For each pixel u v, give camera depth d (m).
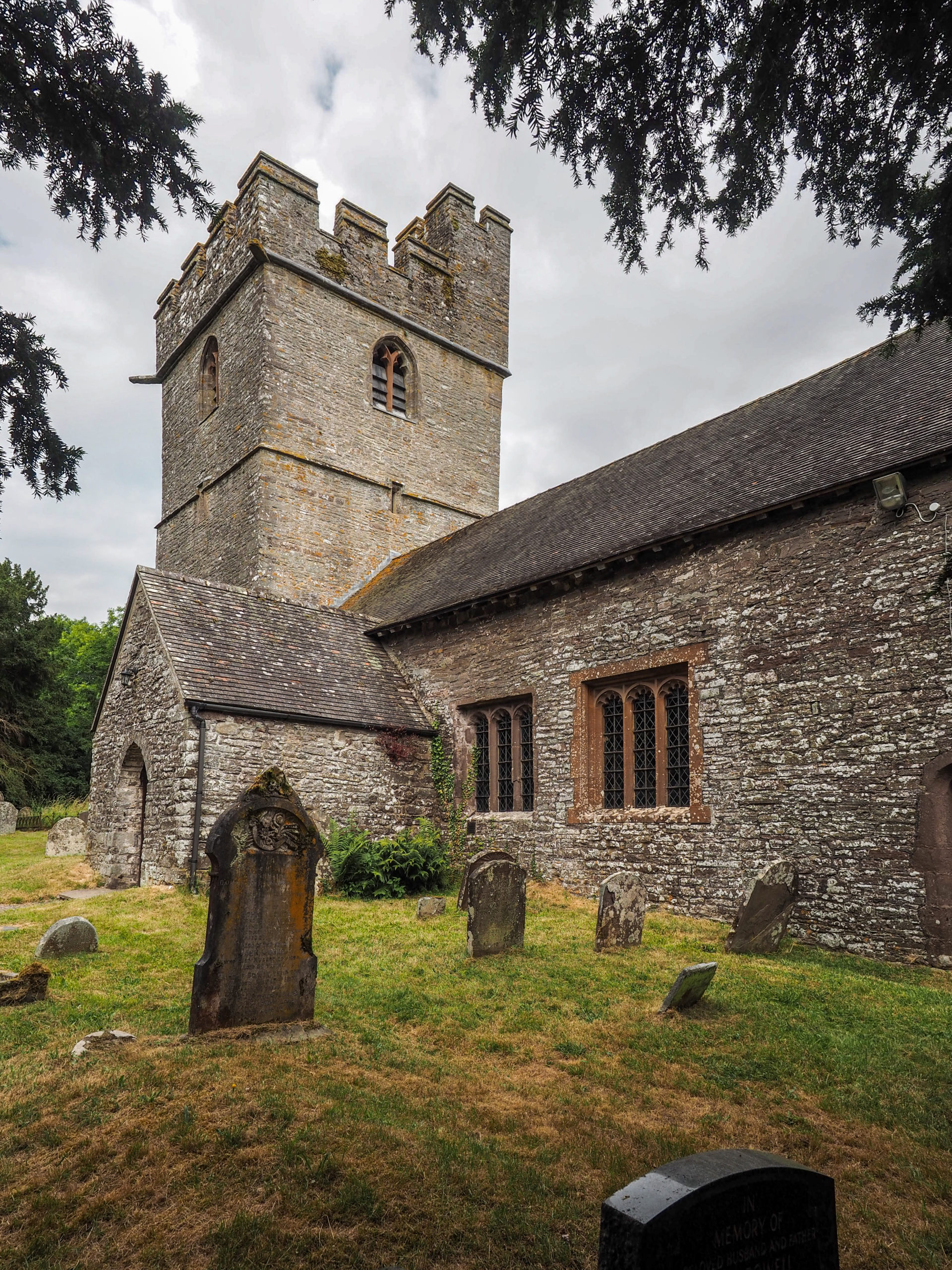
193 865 11.72
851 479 9.36
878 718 8.98
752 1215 2.37
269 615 15.90
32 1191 3.43
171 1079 4.50
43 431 4.93
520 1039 5.59
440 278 25.05
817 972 7.59
